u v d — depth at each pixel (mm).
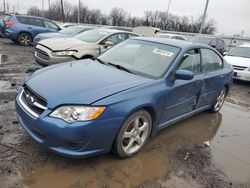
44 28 13930
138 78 3480
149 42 4359
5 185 2617
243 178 3285
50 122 2699
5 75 6754
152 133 3639
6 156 3049
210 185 3049
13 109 4402
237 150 4055
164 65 3791
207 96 4844
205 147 3977
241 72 9328
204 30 44844
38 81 3195
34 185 2676
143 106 3188
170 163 3395
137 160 3355
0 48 11914
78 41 7496
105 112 2797
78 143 2742
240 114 5906
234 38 24000
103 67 3811
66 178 2838
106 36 8086
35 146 3307
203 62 4559
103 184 2822
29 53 11055
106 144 2938
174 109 3898
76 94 2850
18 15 13414
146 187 2873
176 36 17719
